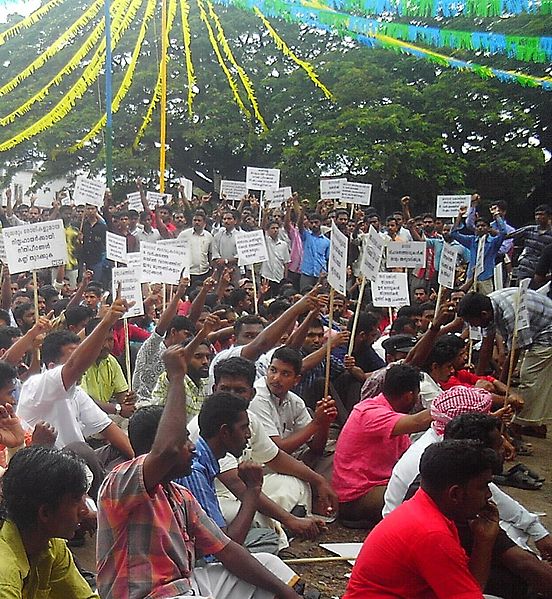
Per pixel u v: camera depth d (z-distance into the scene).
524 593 4.48
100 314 7.55
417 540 3.49
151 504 3.59
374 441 6.01
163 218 14.90
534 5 12.15
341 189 14.18
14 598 2.81
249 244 9.63
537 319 8.23
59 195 15.56
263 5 16.88
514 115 22.53
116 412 7.11
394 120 21.88
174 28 26.17
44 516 2.95
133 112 25.89
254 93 25.52
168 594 3.50
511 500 4.74
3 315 7.53
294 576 4.45
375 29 15.16
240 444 4.55
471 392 4.75
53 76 26.84
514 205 23.89
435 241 14.72
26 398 5.41
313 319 7.57
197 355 6.36
